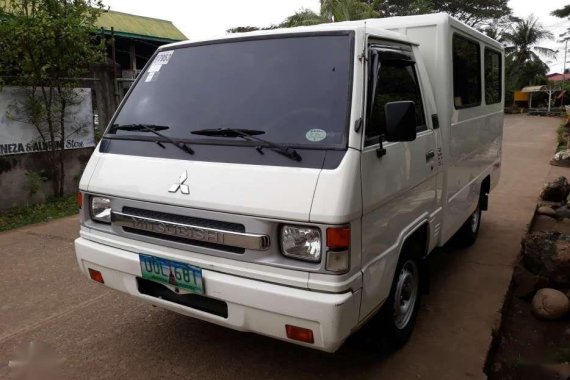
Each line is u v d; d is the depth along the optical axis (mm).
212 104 3027
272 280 2480
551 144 15000
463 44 4215
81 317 3889
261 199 2467
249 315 2551
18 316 3938
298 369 3131
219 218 2584
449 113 3795
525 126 22156
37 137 7496
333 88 2695
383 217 2770
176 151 2889
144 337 3555
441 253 5254
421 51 3783
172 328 3678
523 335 3771
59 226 6516
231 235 2533
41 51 6887
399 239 2998
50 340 3543
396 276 3113
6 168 7105
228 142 2744
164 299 2947
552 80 44875
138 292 2998
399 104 2572
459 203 4324
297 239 2426
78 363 3242
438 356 3236
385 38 3074
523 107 36531
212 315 2723
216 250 2623
